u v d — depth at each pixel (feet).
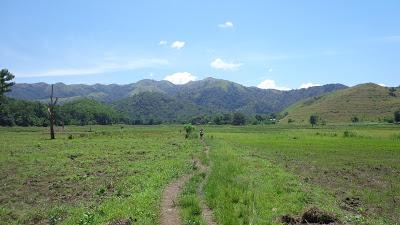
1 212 67.51
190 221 57.47
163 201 74.08
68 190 91.20
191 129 342.03
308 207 68.49
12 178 107.96
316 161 158.51
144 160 151.02
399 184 107.24
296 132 445.78
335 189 98.07
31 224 62.49
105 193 86.69
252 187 88.63
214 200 72.18
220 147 212.02
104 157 163.32
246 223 59.41
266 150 206.90
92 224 57.21
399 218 71.51
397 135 324.80
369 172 129.80
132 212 62.23
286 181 99.96
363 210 75.66
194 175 104.63
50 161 147.54
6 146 217.56
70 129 528.22
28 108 645.92
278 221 62.13
